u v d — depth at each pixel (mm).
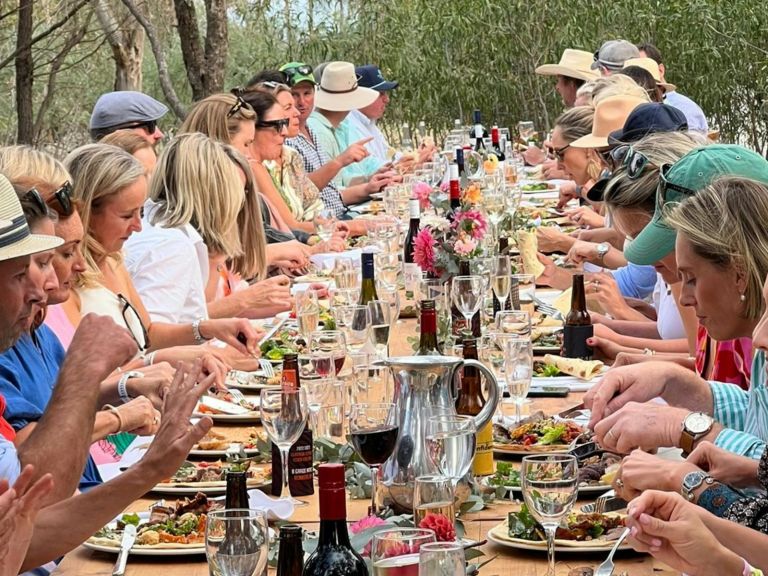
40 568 3053
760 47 13422
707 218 2947
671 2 13500
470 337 3297
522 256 6203
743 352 3523
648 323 4988
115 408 3602
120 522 2812
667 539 2338
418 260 5254
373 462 2746
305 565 2090
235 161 6133
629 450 3002
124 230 4730
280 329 5379
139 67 14789
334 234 7438
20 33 13641
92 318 3189
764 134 13539
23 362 3631
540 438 3369
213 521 2174
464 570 1889
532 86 14445
